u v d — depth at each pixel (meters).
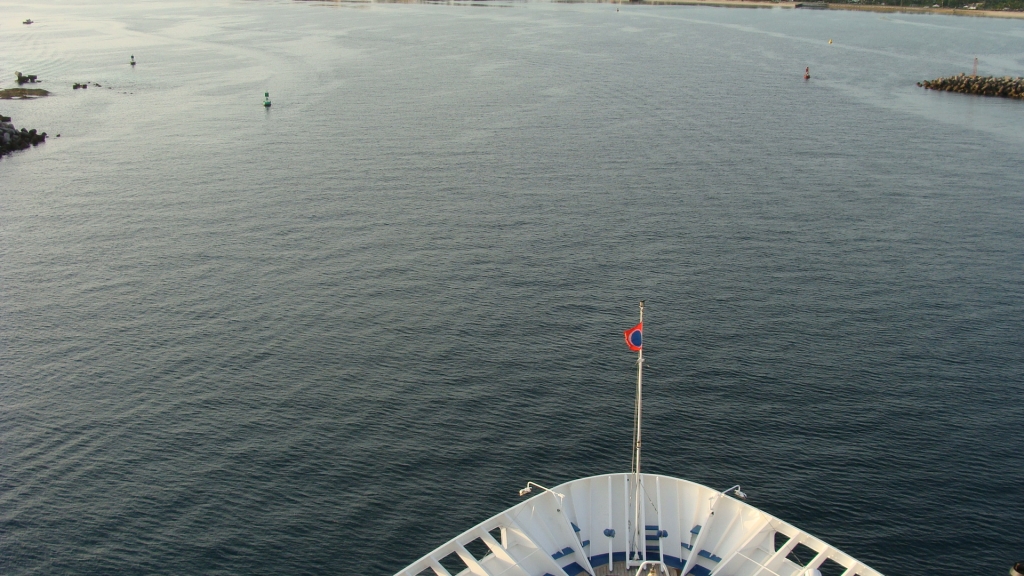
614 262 91.06
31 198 114.75
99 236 99.94
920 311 79.31
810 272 88.31
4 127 144.62
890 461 57.25
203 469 56.75
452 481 55.59
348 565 48.69
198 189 117.81
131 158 135.38
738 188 116.75
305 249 95.06
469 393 65.81
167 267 90.50
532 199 112.12
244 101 182.50
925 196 113.06
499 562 41.56
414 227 101.75
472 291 84.06
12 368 69.88
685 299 82.00
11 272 89.44
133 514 52.53
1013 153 136.00
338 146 140.88
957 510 52.66
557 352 72.06
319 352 72.19
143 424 61.91
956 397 64.94
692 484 44.91
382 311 79.94
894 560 48.69
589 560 41.69
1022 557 48.94
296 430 61.03
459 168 126.81
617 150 137.38
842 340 73.75
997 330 75.62
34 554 49.38
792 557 48.81
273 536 50.75
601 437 60.06
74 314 79.75
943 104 180.88
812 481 55.25
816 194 114.06
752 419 62.06
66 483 55.41
